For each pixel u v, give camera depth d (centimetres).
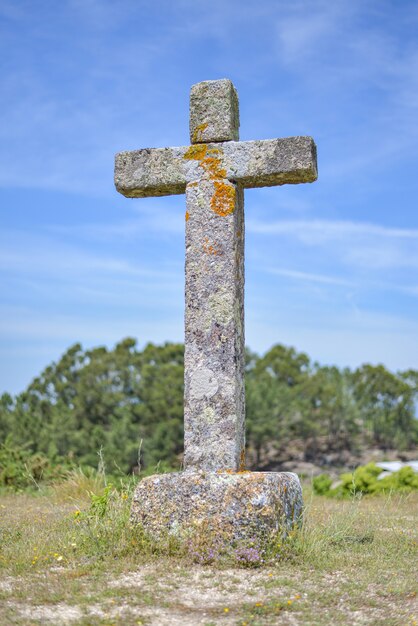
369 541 783
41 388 4712
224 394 711
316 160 740
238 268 745
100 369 4625
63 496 1163
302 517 733
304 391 5562
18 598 538
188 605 525
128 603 526
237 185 752
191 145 759
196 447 711
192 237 741
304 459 5325
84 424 4484
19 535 762
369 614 517
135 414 4412
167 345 4900
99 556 650
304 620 498
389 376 5709
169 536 663
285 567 629
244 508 654
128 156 776
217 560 632
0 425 3903
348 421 5553
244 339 756
